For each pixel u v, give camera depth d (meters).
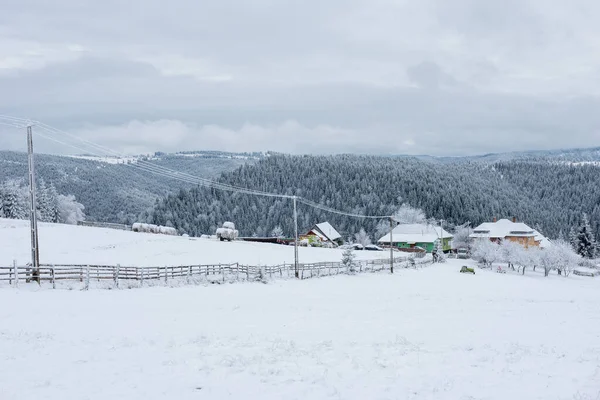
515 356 17.69
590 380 14.38
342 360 16.78
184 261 61.31
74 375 14.18
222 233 91.00
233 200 195.75
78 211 127.31
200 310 30.16
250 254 72.38
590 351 19.14
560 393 12.96
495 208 194.50
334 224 180.62
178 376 14.34
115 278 40.59
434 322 27.11
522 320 28.78
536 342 21.16
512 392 13.06
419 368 15.80
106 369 14.92
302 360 16.64
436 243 106.62
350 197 192.50
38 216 111.81
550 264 88.44
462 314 31.12
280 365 15.88
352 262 65.12
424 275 70.75
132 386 13.30
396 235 123.12
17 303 29.05
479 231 128.88
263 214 190.12
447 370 15.56
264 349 18.30
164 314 27.78
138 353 17.16
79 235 75.94
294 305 34.16
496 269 93.19
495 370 15.61
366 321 27.00
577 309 36.66
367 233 165.62
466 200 186.62
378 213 178.12
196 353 17.31
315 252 85.25
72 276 40.06
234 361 16.03
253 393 12.94
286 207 189.50
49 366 15.09
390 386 13.66
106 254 63.03
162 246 72.69
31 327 21.89
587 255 130.62
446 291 51.38
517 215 196.38
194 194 197.88
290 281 52.84
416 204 183.25
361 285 53.78
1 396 12.16
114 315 26.61
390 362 16.56
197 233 184.25
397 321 27.19
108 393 12.66
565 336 23.05
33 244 36.94
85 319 24.78
